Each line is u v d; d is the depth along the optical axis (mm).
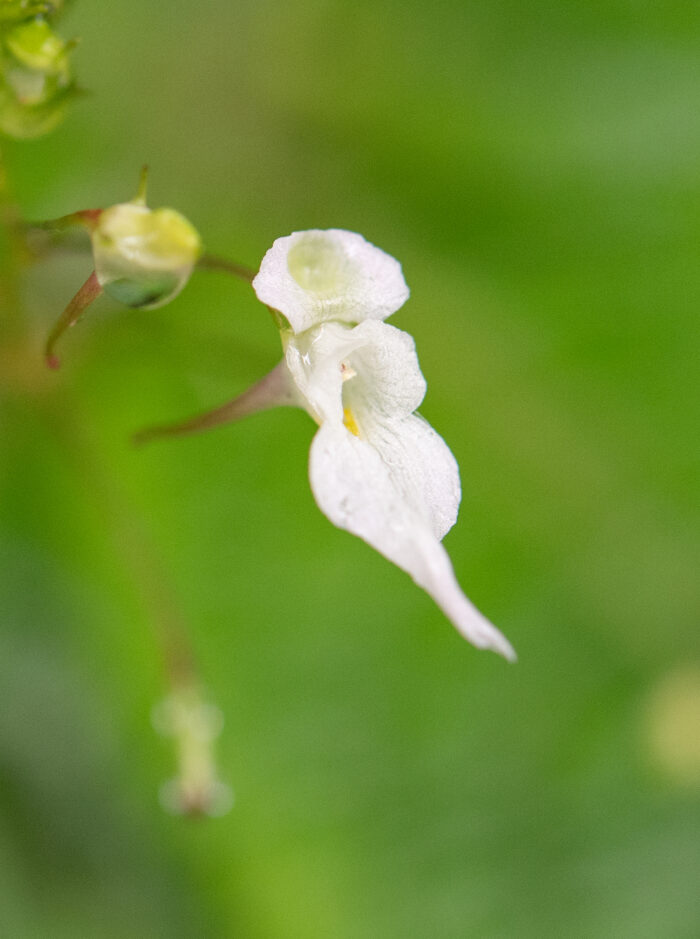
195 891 181
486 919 179
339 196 191
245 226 188
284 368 141
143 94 187
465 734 182
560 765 182
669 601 185
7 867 184
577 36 188
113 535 167
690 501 187
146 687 178
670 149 187
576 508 186
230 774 177
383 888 178
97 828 185
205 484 179
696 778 182
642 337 188
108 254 136
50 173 183
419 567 134
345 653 181
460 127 189
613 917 180
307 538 180
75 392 175
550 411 187
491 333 187
